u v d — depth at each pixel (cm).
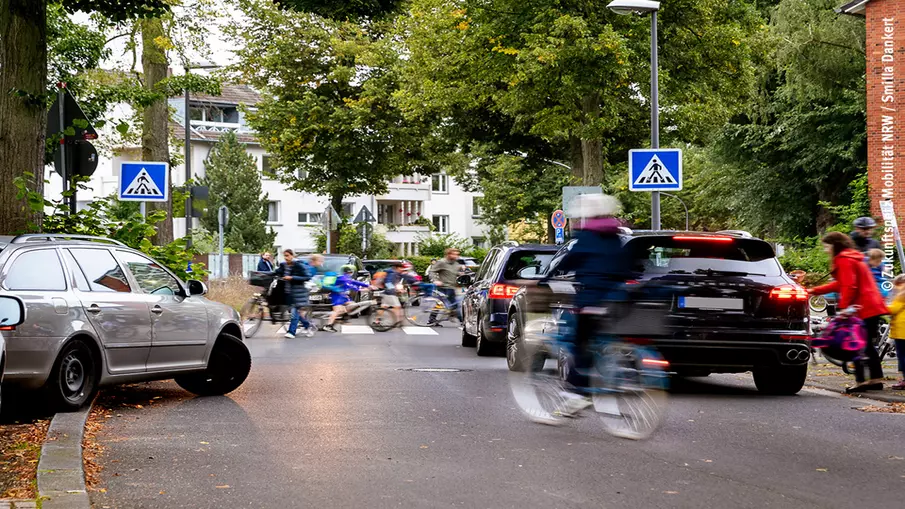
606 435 931
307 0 1680
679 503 650
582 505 646
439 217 9850
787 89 4397
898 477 734
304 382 1386
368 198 9031
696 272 1184
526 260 1775
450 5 3506
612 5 2184
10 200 1356
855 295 1270
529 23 3108
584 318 951
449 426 985
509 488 698
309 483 716
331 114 5222
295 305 2389
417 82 3828
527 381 1023
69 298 1028
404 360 1762
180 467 775
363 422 1012
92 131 1427
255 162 8125
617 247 963
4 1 1352
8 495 641
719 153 5244
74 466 734
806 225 5197
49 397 1002
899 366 1266
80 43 2577
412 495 677
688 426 985
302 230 8719
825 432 947
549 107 3338
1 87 1355
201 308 1220
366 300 3041
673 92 3250
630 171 2053
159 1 1583
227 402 1173
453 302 2795
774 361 1187
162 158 2619
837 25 4219
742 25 3328
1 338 798
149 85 2612
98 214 1483
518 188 6581
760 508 636
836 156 4650
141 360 1120
